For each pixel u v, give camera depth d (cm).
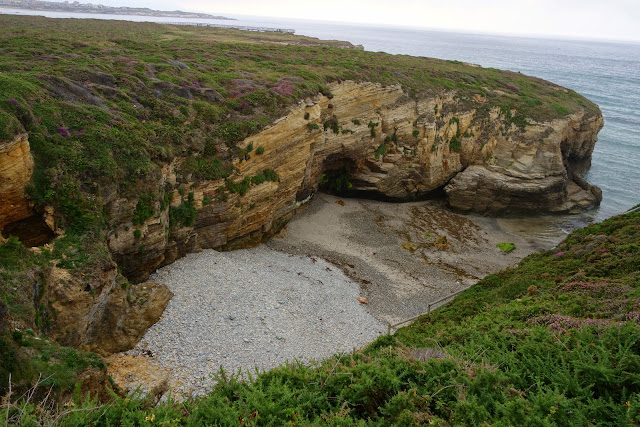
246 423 996
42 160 2186
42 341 1554
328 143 4394
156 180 2614
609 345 1178
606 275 2089
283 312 2664
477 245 4319
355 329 2694
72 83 2819
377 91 4709
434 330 2019
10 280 1656
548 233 4662
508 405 979
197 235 3169
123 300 2170
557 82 14025
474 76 6719
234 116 3400
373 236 4247
